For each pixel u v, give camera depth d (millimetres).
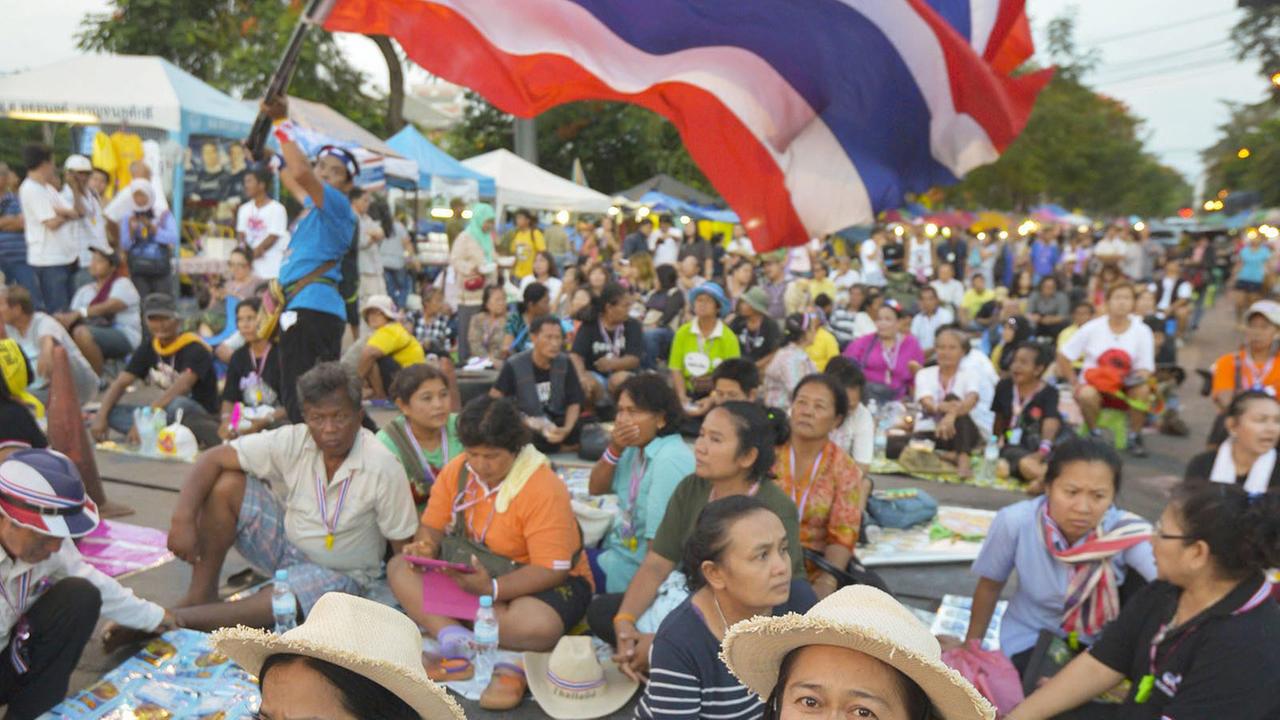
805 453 4023
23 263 9148
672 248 19266
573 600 3787
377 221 12148
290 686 1246
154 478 6086
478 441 3586
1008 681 3143
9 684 3027
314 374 3709
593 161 32812
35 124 20875
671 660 2449
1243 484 4266
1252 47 28094
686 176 33000
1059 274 21297
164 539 4938
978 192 48500
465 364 10008
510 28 4328
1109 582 3246
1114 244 22016
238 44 22578
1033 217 42188
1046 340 13055
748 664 1338
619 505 4270
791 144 4801
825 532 4031
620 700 3393
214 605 3771
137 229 10188
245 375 6727
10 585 2869
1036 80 4586
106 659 3504
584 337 8227
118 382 7035
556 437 7051
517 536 3730
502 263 15078
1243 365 6465
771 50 4562
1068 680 2754
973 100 4531
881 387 8820
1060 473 3213
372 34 4398
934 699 1157
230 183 12125
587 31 4441
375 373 7484
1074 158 49281
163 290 10508
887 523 5609
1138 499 6734
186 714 3152
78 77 10883
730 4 4441
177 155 10961
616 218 25859
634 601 3477
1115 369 8008
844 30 4445
